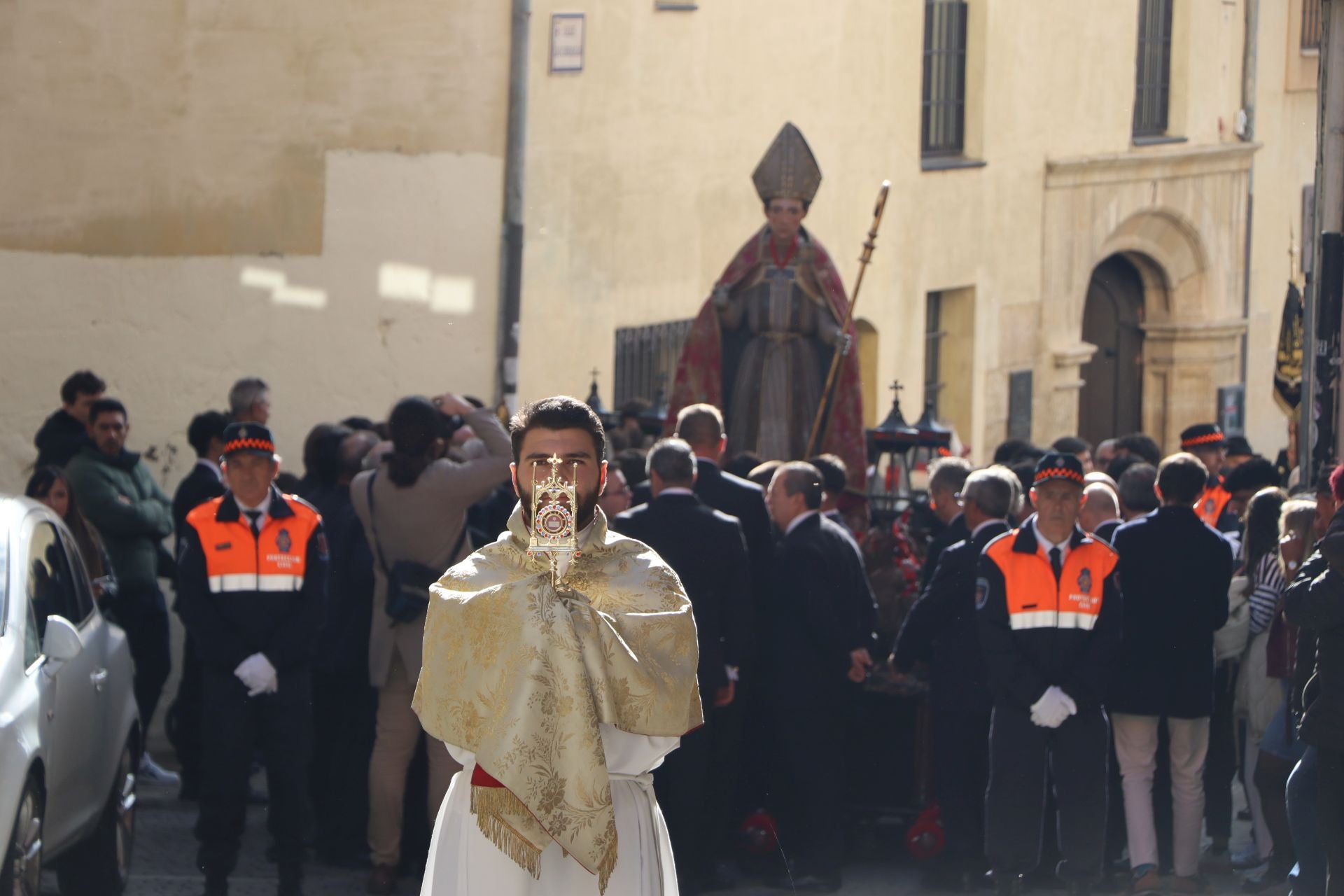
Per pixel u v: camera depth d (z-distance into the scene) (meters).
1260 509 13.94
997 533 12.94
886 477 19.02
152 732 18.44
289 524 11.95
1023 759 12.12
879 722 13.96
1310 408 14.17
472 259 19.81
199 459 15.84
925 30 30.80
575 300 22.61
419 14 19.30
